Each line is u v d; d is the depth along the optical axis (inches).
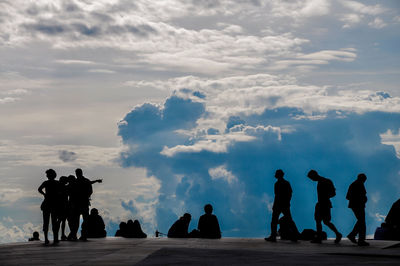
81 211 775.7
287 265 426.9
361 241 663.8
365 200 675.4
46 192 710.5
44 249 607.2
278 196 732.7
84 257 500.4
